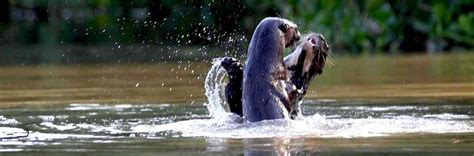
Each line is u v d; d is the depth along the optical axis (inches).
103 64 587.2
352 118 249.3
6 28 959.0
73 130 227.8
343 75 450.6
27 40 925.8
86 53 721.6
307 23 717.3
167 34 810.8
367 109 279.4
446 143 192.7
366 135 207.8
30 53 733.9
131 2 863.1
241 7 753.0
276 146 189.0
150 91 364.2
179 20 796.0
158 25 817.5
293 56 235.6
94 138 210.1
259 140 199.8
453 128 220.7
